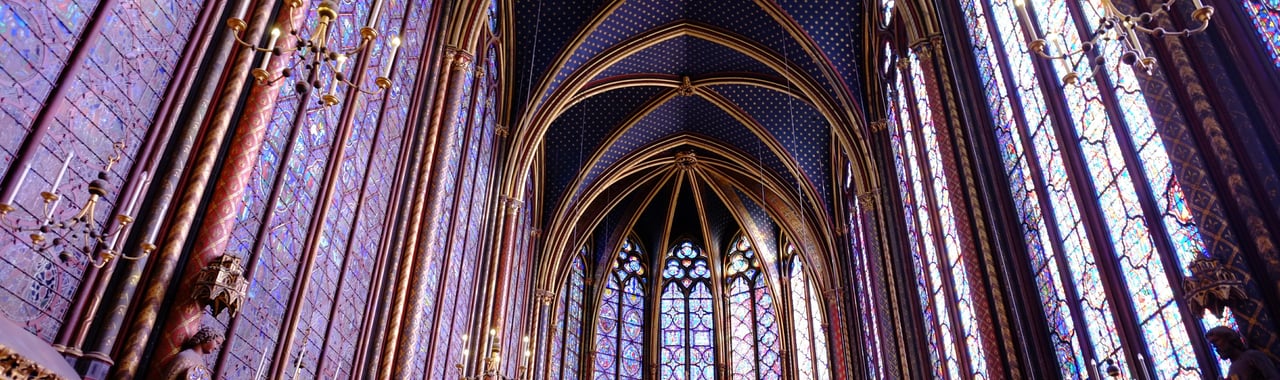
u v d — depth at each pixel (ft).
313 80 16.80
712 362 84.43
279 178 24.50
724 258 90.48
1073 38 28.53
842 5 53.57
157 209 18.52
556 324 76.95
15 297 15.51
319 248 27.43
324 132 27.86
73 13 17.08
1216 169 20.07
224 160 21.01
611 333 84.94
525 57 57.21
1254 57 20.22
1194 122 20.89
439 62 38.96
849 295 67.46
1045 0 30.91
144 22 19.13
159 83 19.60
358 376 30.86
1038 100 30.83
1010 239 33.47
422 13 37.99
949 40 38.83
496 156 54.95
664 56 62.64
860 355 64.03
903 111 48.49
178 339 18.72
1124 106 25.41
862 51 54.60
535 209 71.61
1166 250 23.24
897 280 50.93
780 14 55.36
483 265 52.16
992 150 35.12
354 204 30.50
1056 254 30.22
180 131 19.79
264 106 21.99
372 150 31.81
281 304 25.21
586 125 69.41
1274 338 17.93
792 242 79.82
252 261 22.95
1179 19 22.02
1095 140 27.58
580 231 80.74
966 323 38.32
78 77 17.13
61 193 16.66
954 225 38.91
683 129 73.97
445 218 40.96
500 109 56.34
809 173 71.05
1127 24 17.21
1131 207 25.49
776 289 84.38
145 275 18.43
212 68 20.94
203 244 19.83
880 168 53.52
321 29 16.76
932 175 42.37
